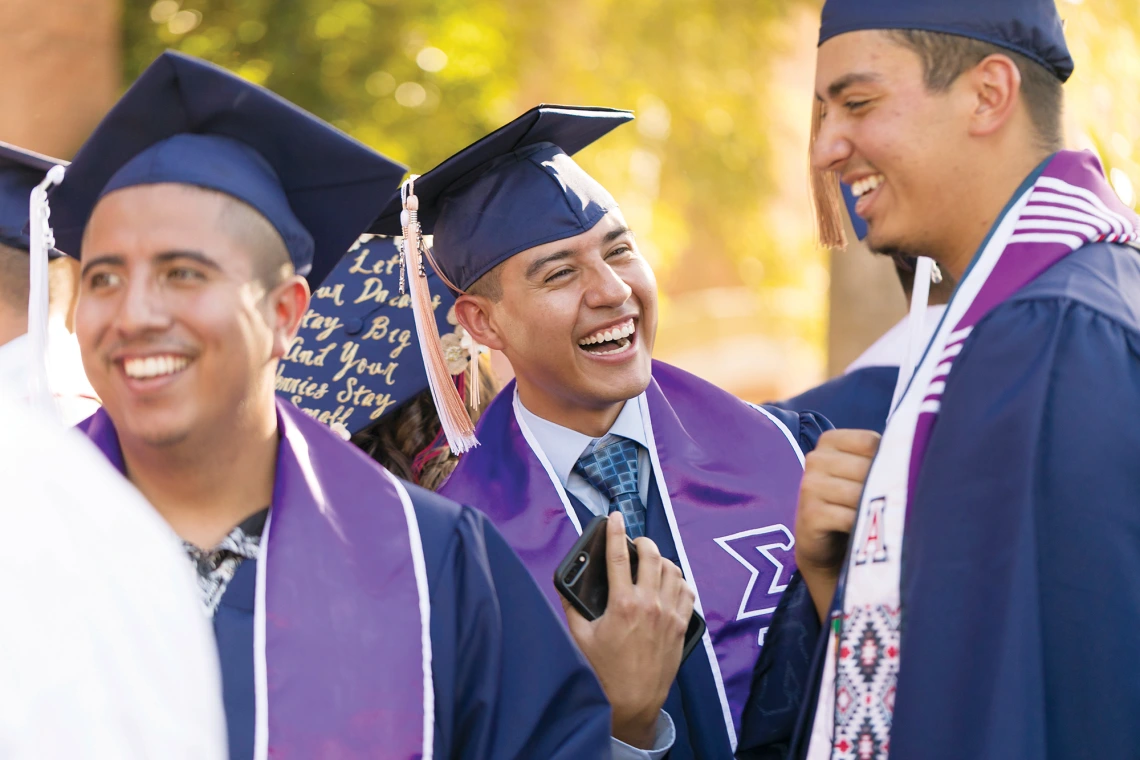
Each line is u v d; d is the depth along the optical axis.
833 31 2.02
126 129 2.01
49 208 2.10
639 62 12.34
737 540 2.86
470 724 2.03
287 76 9.03
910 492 1.93
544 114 2.79
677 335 16.66
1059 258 1.91
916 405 1.96
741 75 12.88
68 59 7.00
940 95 1.97
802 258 15.25
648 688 2.41
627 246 2.89
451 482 2.97
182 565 1.25
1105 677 1.72
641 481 2.95
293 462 2.00
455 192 2.98
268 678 1.84
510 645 2.10
